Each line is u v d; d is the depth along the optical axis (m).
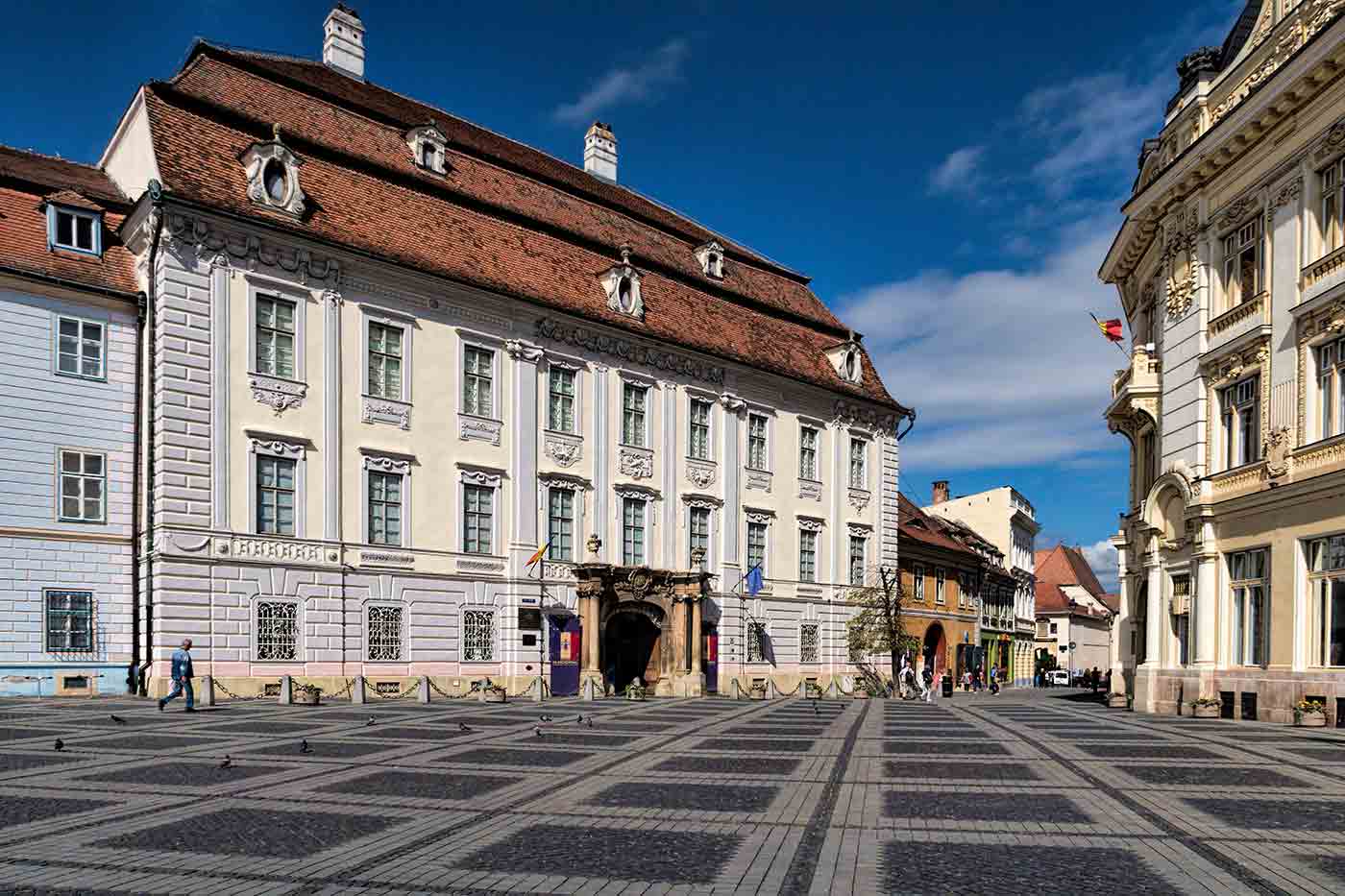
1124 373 34.56
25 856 8.88
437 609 32.59
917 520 61.91
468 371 34.12
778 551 44.03
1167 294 30.59
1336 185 23.62
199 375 28.11
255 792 12.08
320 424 30.34
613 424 38.12
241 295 29.00
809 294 50.97
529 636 34.59
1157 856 9.00
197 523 27.81
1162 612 30.39
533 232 37.75
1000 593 76.50
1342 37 22.30
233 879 8.16
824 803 11.62
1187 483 28.55
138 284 29.38
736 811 11.11
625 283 39.00
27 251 27.83
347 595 30.52
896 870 8.48
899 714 27.98
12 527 27.06
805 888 7.93
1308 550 24.05
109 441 28.61
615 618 38.47
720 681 41.03
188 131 29.25
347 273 31.16
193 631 27.52
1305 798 12.07
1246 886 8.00
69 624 27.77
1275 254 25.53
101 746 16.55
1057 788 12.78
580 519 36.75
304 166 31.48
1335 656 23.06
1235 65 27.91
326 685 29.78
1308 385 24.12
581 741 18.27
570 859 8.83
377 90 40.53
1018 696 49.56
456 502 33.34
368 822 10.34
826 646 45.84
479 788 12.49
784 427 44.91
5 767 14.07
